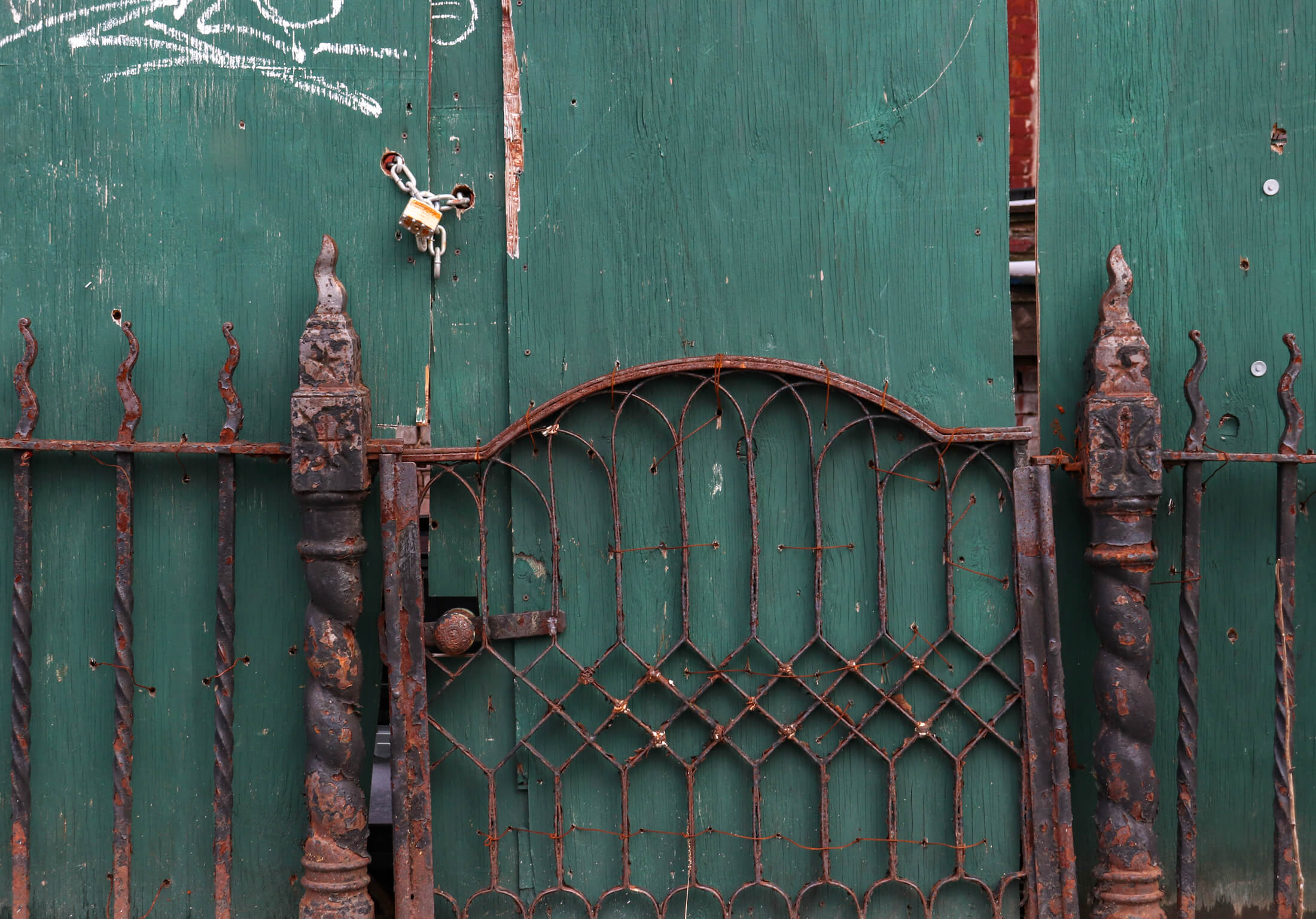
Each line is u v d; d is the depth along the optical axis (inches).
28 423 82.6
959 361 85.4
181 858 85.7
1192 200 85.3
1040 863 82.6
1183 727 82.6
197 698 85.7
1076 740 86.6
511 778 85.7
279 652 85.7
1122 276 81.1
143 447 81.7
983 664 83.8
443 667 83.0
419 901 81.6
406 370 85.4
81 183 84.9
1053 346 86.0
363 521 85.0
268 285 85.3
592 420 85.2
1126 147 85.5
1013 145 138.3
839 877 85.9
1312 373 85.2
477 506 85.1
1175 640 85.7
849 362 85.2
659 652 85.4
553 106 85.0
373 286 85.3
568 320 85.1
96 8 84.5
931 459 85.5
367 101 85.0
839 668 85.2
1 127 84.5
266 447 82.2
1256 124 84.9
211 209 85.2
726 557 85.5
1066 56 85.7
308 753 81.0
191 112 85.0
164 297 85.2
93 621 85.4
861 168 85.2
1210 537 86.1
